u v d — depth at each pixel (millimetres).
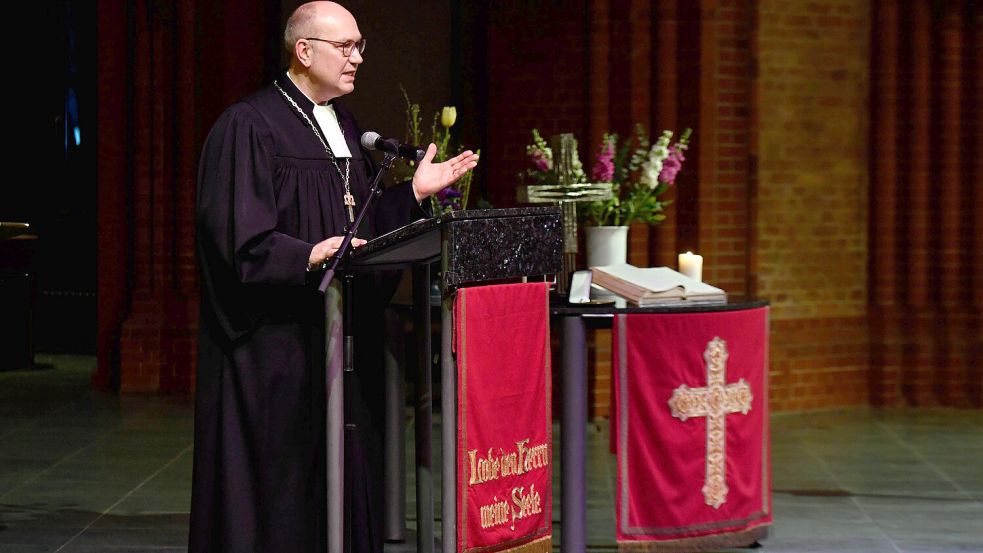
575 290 8906
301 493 7121
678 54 15117
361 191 7480
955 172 15766
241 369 7066
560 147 9516
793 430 14328
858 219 15898
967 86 15719
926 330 15820
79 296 20047
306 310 7133
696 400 8938
